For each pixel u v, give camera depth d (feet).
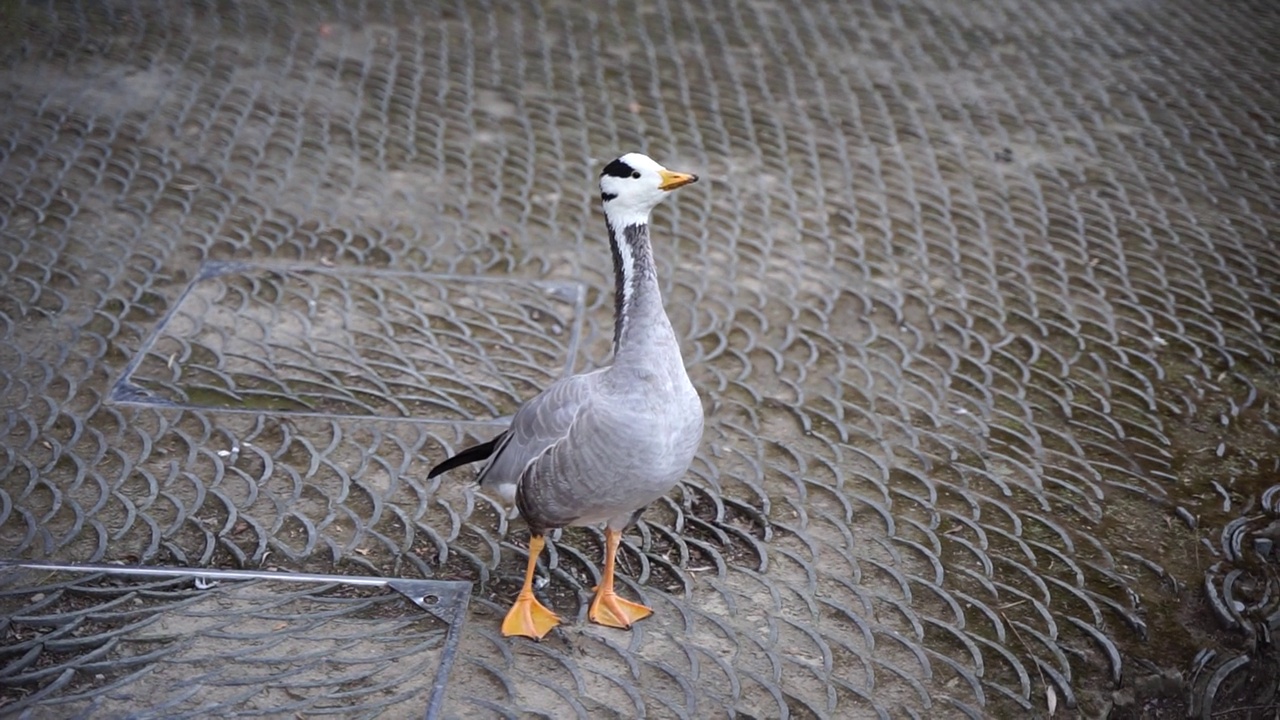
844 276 9.31
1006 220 10.12
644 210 5.79
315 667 5.83
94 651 5.84
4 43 12.16
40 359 7.91
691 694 5.80
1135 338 8.70
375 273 9.05
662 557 6.66
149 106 11.15
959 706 5.85
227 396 7.71
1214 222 10.18
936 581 6.57
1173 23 14.42
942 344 8.57
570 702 5.73
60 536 6.57
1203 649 6.28
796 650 6.10
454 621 6.11
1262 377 8.34
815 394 8.04
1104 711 5.90
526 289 9.00
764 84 12.43
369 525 6.77
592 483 5.69
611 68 12.67
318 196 9.96
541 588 6.41
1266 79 12.88
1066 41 13.80
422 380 7.98
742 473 7.33
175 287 8.73
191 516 6.75
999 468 7.46
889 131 11.53
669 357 5.65
